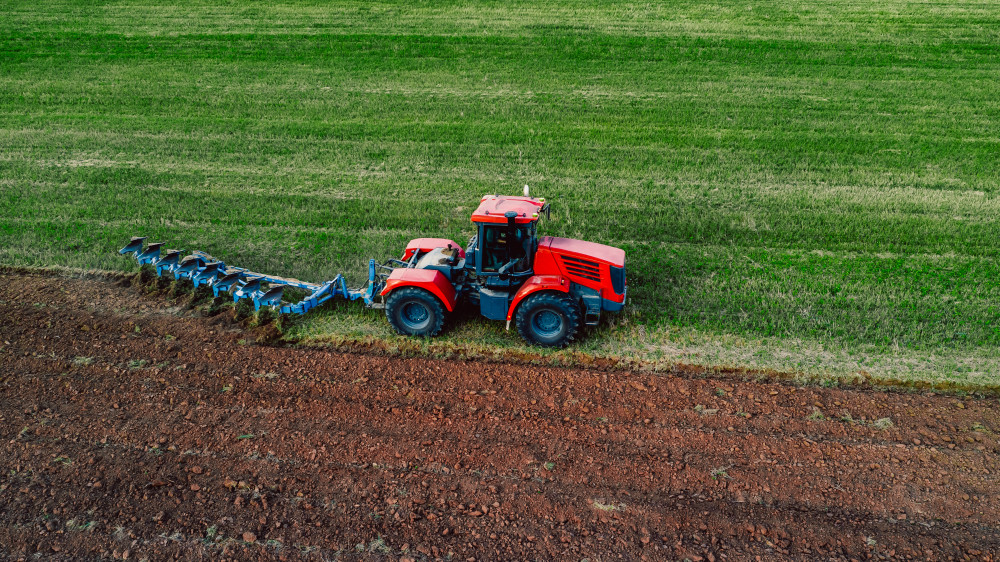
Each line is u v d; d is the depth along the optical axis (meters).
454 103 23.17
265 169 18.03
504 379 9.84
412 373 9.96
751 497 7.79
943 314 11.44
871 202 16.17
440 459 8.30
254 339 10.78
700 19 32.00
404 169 18.14
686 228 14.88
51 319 11.23
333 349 10.57
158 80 25.22
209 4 34.72
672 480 8.02
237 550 7.08
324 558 7.00
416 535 7.27
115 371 9.89
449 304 10.34
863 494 7.84
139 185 16.94
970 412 9.20
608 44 29.08
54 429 8.69
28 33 30.09
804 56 27.70
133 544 7.13
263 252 13.65
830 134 20.66
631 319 11.35
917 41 29.12
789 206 15.99
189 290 12.12
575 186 17.14
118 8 34.03
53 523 7.35
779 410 9.23
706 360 10.21
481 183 17.28
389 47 28.94
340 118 21.88
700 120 21.75
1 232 14.29
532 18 32.31
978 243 14.16
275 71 26.28
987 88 24.47
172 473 8.02
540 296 10.18
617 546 7.17
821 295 12.06
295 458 8.28
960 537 7.29
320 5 34.47
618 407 9.26
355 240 14.23
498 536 7.27
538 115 22.16
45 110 22.20
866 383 9.79
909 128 21.06
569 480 8.01
